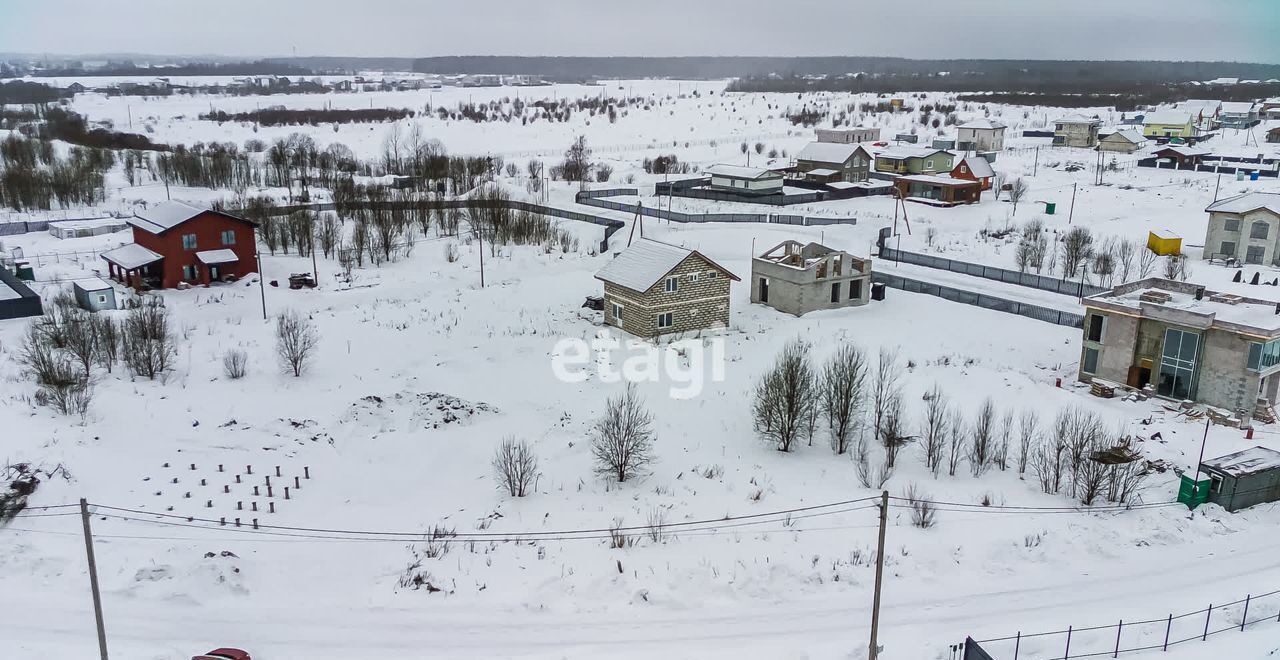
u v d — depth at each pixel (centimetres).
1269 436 4381
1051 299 7094
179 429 4431
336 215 9938
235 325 6366
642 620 2928
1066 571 3212
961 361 5531
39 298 6306
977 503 3709
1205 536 3456
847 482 3950
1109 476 3778
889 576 3177
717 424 4684
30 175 10731
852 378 4303
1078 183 12181
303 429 4578
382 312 6744
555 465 4209
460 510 3756
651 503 3756
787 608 2988
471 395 5128
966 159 11306
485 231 9131
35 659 2578
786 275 6594
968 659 2523
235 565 3178
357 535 3525
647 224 9919
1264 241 7938
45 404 4422
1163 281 5353
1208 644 2666
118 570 3112
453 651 2730
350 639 2797
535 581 3150
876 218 10281
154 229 7194
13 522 3400
